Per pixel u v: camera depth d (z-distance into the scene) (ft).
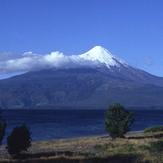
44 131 286.25
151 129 203.82
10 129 289.53
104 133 263.49
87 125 370.94
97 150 133.80
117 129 171.73
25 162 112.06
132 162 109.91
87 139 176.14
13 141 122.93
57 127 336.90
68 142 164.76
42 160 113.70
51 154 126.11
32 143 164.35
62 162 110.52
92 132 277.23
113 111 173.27
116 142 153.17
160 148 130.00
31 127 333.01
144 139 161.89
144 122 429.38
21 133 123.85
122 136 172.96
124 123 171.32
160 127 204.13
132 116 173.88
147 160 110.52
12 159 117.91
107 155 120.78
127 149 131.75
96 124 391.04
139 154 119.85
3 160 114.21
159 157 114.83
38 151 135.33
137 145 138.92
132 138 170.19
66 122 433.07
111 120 172.76
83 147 143.84
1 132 117.60
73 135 249.34
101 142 157.48
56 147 147.64
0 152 135.64
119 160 112.57
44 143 164.25
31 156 123.44
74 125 370.94
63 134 259.80
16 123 393.09
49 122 431.43
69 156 120.26
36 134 258.78
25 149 123.95
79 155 122.62
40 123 406.00
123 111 173.06
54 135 250.98
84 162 110.83
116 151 129.18
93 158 115.55
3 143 181.57
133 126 342.85
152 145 134.31
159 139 158.40
